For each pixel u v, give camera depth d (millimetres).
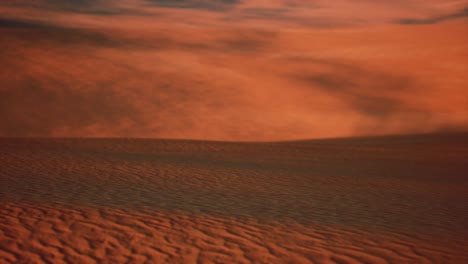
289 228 6676
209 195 8758
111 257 5156
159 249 5496
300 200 8742
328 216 7543
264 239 6094
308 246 5895
